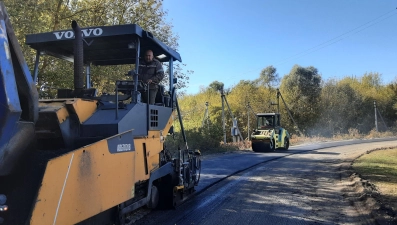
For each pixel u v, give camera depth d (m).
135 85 4.57
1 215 3.00
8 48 2.86
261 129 20.58
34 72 5.07
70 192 3.08
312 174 10.75
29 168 3.23
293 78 43.25
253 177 9.97
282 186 8.66
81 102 3.91
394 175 10.61
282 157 16.08
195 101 39.16
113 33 4.54
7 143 2.90
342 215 5.99
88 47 5.18
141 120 4.59
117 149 3.84
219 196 7.38
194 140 19.09
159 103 5.67
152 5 13.03
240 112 35.81
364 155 17.30
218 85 52.06
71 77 9.38
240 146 22.61
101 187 3.53
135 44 4.73
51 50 5.20
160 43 5.36
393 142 28.44
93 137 3.85
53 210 2.89
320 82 44.41
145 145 4.69
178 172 6.18
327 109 42.47
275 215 5.95
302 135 34.84
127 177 4.06
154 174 5.09
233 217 5.76
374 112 44.84
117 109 4.05
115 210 4.21
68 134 3.74
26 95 3.16
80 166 3.21
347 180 9.67
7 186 3.18
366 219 5.73
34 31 8.37
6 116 2.77
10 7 7.68
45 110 3.52
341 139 34.12
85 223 3.63
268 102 37.72
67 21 10.48
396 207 6.50
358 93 45.31
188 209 6.21
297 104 41.06
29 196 3.02
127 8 12.38
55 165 2.91
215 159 14.87
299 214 6.04
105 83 9.35
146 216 5.70
